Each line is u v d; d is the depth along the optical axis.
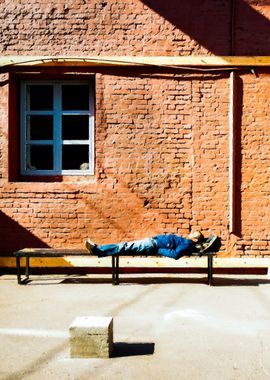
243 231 8.32
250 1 8.35
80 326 4.22
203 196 8.34
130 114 8.40
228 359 4.20
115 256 7.71
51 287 7.30
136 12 8.40
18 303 6.29
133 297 6.60
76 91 9.20
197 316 5.62
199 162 8.35
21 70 8.45
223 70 8.33
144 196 8.37
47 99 9.20
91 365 4.05
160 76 8.38
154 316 5.63
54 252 7.37
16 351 4.43
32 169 8.85
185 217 8.34
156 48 8.38
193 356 4.27
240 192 8.33
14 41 8.44
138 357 4.25
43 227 8.40
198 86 8.36
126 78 8.41
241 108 8.34
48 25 8.44
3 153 8.41
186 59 8.30
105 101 8.41
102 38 8.41
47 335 4.91
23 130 8.80
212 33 8.35
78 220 8.38
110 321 4.36
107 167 8.39
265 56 8.26
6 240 8.41
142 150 8.38
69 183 8.41
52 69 8.43
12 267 8.39
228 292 6.89
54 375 3.84
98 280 7.83
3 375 3.85
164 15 8.38
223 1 8.36
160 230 8.34
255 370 3.94
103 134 8.41
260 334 4.92
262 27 8.34
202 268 8.37
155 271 8.41
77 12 8.43
